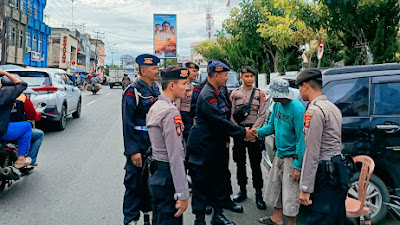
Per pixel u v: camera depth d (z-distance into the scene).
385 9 9.79
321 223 2.71
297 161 3.35
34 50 35.03
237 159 4.65
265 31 15.98
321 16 11.34
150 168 2.72
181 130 2.61
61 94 9.38
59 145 7.78
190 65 5.29
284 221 3.99
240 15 20.62
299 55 19.05
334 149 2.70
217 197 3.73
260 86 22.55
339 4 9.97
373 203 3.78
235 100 4.59
